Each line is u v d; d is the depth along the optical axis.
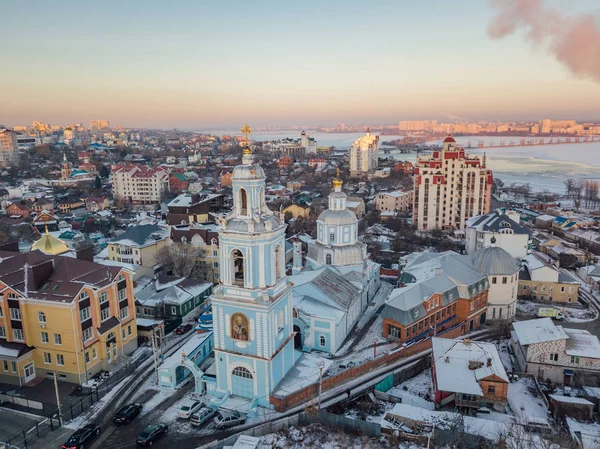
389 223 194.38
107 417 65.81
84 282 76.19
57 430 63.06
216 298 65.12
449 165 180.38
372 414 68.56
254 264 62.91
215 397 68.81
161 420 65.00
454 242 167.00
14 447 59.31
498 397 68.62
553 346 77.25
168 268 125.00
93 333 77.44
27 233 169.38
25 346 75.19
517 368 82.44
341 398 70.75
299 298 88.00
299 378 70.44
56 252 100.81
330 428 62.47
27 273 77.19
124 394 71.56
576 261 139.25
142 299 101.69
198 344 80.12
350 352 84.19
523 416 67.38
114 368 79.69
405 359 84.06
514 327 85.81
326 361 74.62
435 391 70.62
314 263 106.31
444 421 60.47
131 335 85.69
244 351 66.12
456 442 56.44
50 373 76.00
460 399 68.88
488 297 102.62
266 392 66.06
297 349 86.38
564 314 105.38
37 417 66.00
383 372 78.94
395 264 138.12
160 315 98.94
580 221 185.75
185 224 141.62
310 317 84.25
